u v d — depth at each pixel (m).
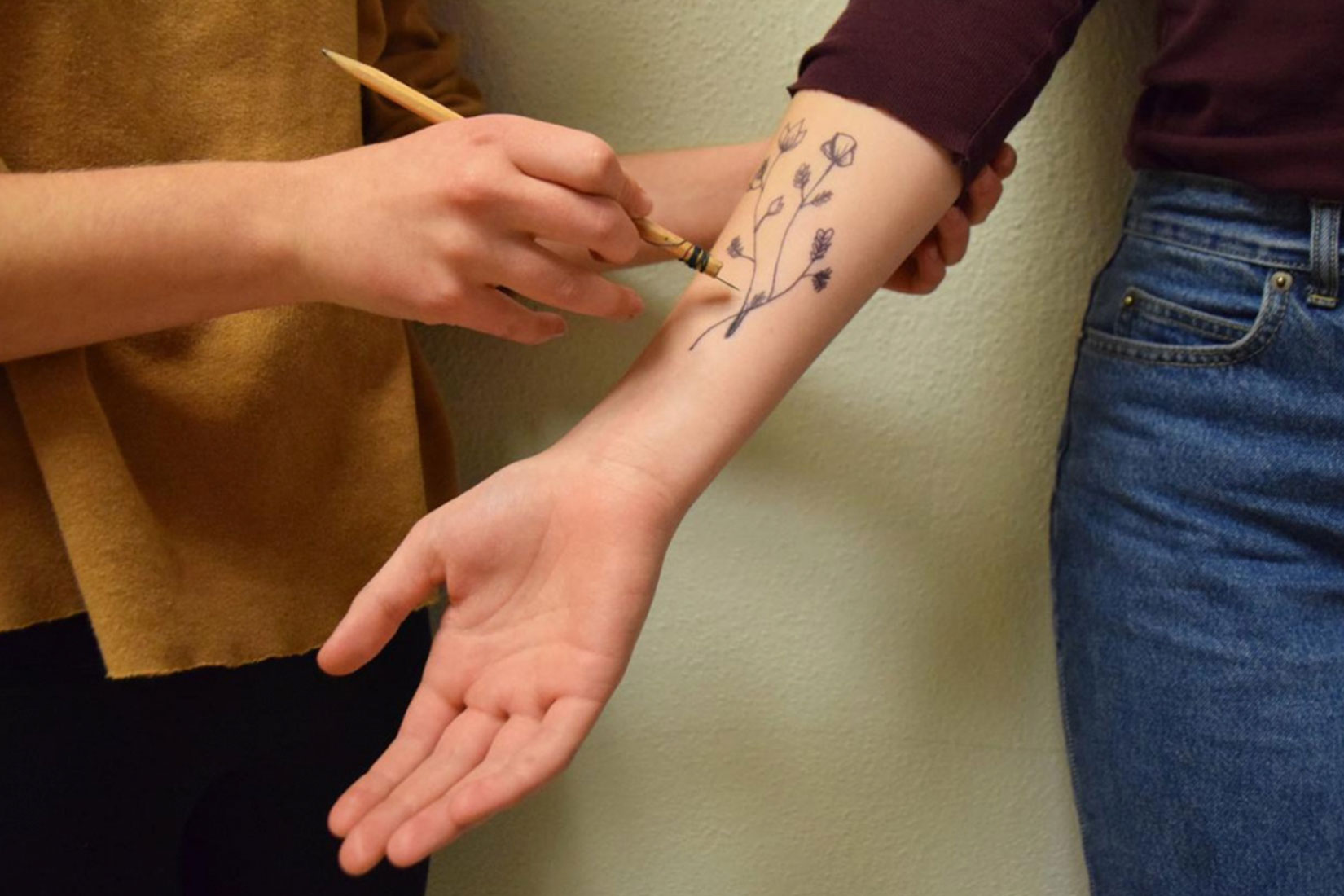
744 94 0.96
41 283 0.71
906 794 1.05
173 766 0.83
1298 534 0.87
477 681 0.78
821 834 1.05
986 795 1.05
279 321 0.80
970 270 0.98
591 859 1.05
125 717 0.81
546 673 0.77
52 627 0.78
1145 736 0.90
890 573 1.02
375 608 0.77
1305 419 0.85
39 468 0.76
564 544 0.78
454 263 0.74
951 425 1.00
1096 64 0.96
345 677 0.89
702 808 1.04
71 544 0.75
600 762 1.04
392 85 0.75
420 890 0.97
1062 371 1.00
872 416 1.00
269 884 0.90
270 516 0.82
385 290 0.74
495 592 0.78
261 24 0.80
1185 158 0.86
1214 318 0.86
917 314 0.99
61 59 0.75
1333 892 0.85
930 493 1.01
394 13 0.89
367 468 0.85
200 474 0.80
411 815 0.75
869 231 0.81
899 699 1.04
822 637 1.03
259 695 0.85
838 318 0.82
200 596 0.80
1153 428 0.89
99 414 0.76
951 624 1.03
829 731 1.04
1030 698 1.04
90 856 0.81
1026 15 0.81
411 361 0.91
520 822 1.04
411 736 0.78
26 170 0.75
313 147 0.81
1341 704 0.86
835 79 0.82
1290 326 0.84
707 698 1.03
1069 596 0.95
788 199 0.82
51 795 0.79
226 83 0.80
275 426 0.81
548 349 0.99
